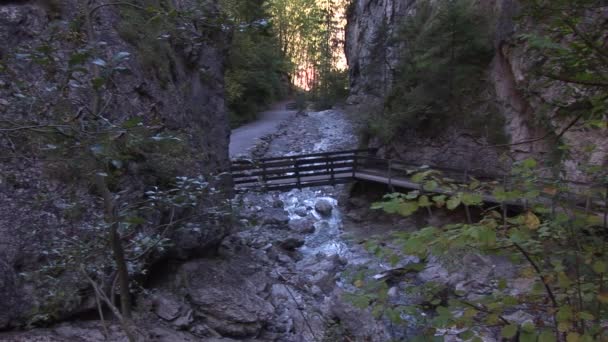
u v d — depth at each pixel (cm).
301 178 1603
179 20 279
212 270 956
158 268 912
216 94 1361
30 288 632
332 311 754
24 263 618
